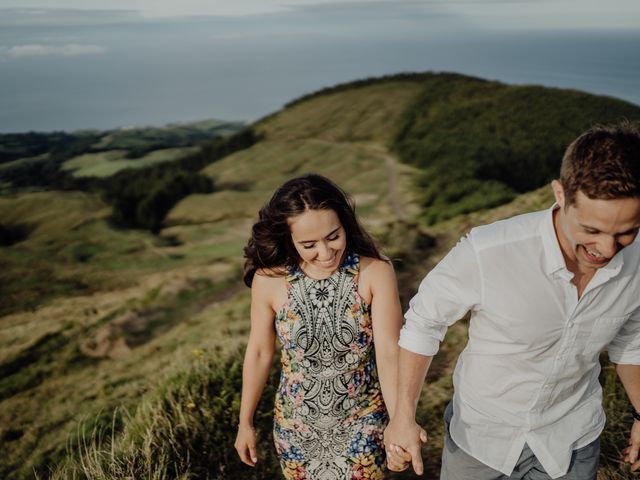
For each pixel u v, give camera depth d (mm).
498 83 71312
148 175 80438
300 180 1813
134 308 28391
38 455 14227
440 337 1688
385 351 1930
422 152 56375
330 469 2037
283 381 2047
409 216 38219
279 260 1925
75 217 61562
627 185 1157
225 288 30203
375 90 79938
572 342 1521
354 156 62281
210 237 50312
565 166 1291
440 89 72188
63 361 23812
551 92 60125
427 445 3193
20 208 63812
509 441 1680
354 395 1978
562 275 1426
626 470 2516
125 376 18922
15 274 43375
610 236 1250
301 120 78750
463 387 1740
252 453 2189
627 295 1484
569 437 1672
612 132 1228
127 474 2715
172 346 19781
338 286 1918
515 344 1554
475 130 56531
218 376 3809
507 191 39375
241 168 68562
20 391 20984
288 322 1959
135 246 49969
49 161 110438
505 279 1492
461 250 1573
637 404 1795
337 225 1784
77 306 31797
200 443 3102
